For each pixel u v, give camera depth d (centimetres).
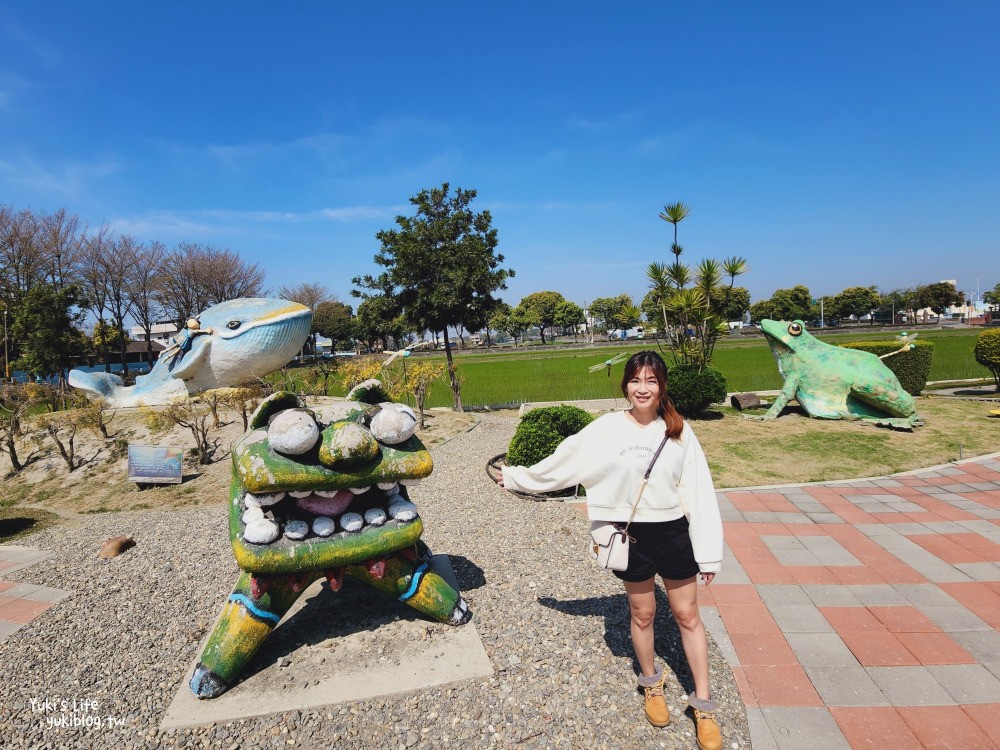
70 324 2150
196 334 1023
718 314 1184
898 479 724
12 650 393
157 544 602
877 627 380
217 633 324
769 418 1070
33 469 1005
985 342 1292
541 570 471
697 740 279
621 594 425
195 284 3800
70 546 625
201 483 875
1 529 743
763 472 777
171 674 354
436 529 589
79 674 359
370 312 1491
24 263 2909
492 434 1099
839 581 447
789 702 309
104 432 1060
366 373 1214
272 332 1010
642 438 275
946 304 6894
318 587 441
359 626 383
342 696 314
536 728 289
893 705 305
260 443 310
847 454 841
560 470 292
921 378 1299
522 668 336
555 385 2109
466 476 804
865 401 1027
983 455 807
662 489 271
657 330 1446
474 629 374
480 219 1453
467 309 1437
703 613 404
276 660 349
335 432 307
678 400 1100
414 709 305
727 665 341
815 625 385
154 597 469
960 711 299
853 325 7844
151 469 873
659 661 341
